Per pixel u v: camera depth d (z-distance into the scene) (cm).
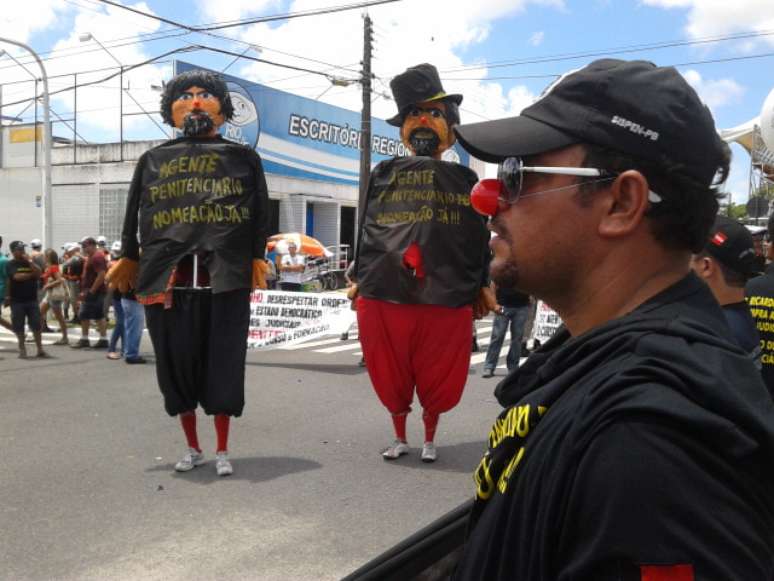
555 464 82
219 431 488
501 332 860
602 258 99
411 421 646
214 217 463
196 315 464
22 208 2461
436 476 488
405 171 509
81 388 794
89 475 485
